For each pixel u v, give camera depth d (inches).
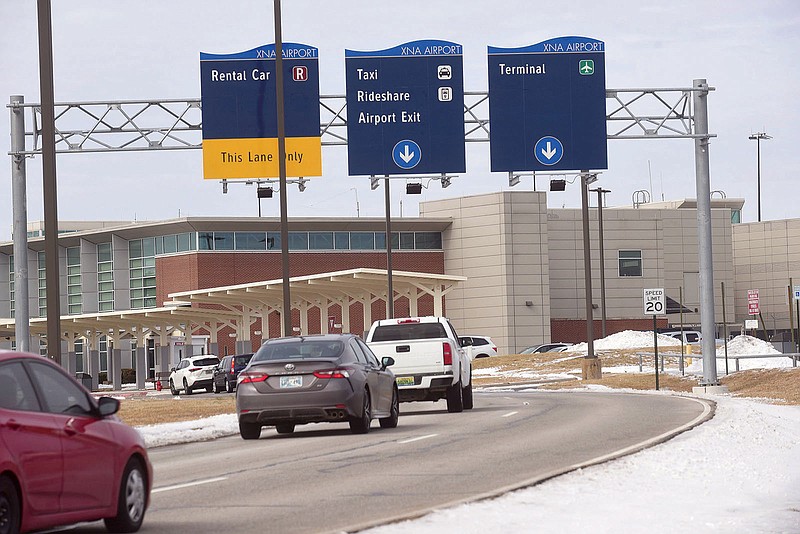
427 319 2210.9
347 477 1101.1
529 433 1577.3
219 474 1169.4
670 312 7701.8
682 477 1023.6
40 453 694.5
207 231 6963.6
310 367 1610.5
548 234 7608.3
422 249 7440.9
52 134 1973.4
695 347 5196.9
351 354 1674.5
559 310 7623.0
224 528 799.1
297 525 805.2
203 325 5979.3
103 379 7495.1
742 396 2699.3
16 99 2623.0
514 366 5068.9
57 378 753.6
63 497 714.8
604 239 7726.4
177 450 1542.8
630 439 1440.7
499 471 1119.6
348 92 2694.4
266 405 1611.7
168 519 850.1
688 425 1610.5
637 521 780.0
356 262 7273.6
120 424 800.3
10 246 7534.5
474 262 7352.4
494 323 7273.6
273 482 1079.0
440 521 779.4
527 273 7283.5
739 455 1229.7
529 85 2696.9
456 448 1373.0
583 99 2701.8
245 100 2682.1
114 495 770.8
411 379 2129.7
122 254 7253.9
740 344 4854.8
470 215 7367.1
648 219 7800.2
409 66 2706.7
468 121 2741.1
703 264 2775.6
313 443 1531.7
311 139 2696.9
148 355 7436.0
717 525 764.6
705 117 2733.8
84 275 7342.5
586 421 1791.3
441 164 2701.8
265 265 7076.8
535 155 2691.9
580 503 863.7
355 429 1651.1
